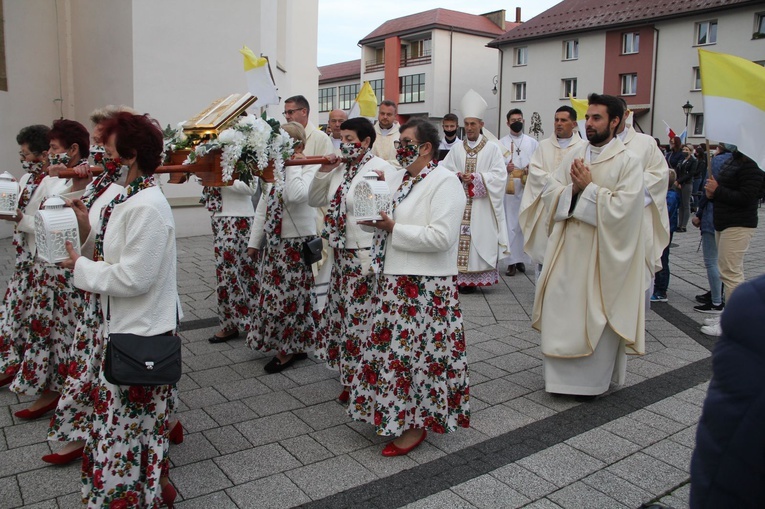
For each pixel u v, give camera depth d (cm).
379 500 321
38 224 280
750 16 2811
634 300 441
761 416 131
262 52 1183
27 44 1094
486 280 793
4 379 455
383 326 363
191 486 331
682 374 512
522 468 355
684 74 3058
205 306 690
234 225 552
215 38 1105
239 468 352
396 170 420
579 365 450
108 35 1067
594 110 443
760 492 132
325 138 607
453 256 368
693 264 1029
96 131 349
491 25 4625
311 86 1991
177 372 272
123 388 270
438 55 4372
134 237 268
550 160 686
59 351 394
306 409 435
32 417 407
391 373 358
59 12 1143
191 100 1091
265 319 501
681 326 659
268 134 366
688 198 1446
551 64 3559
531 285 847
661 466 360
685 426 413
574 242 448
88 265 272
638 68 3212
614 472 352
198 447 376
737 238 625
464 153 798
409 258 358
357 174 422
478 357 548
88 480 279
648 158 581
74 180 380
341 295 435
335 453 371
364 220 351
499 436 396
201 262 918
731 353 138
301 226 496
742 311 139
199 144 345
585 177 436
